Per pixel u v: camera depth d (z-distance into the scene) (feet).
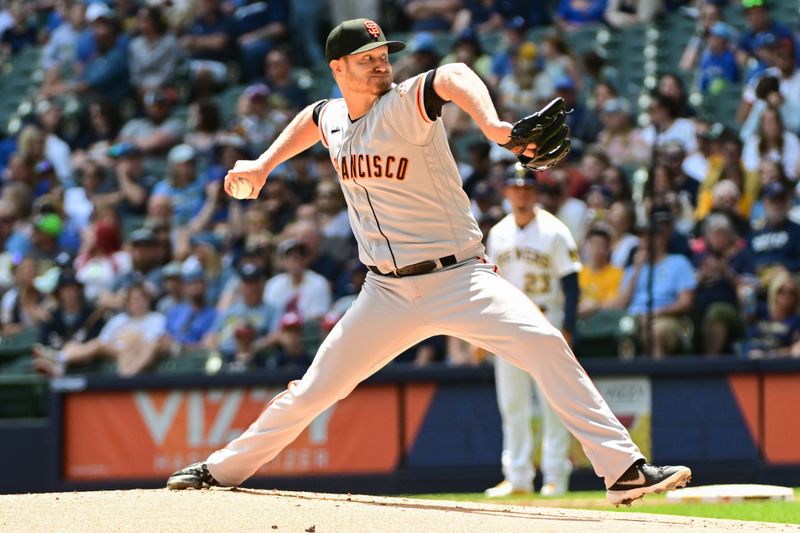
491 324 62.54
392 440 119.14
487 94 58.34
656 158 140.67
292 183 164.66
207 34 205.26
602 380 115.24
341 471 119.96
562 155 57.47
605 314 133.49
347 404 120.16
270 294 146.20
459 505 67.15
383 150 61.72
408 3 198.08
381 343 64.80
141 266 159.63
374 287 64.90
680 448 114.21
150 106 193.16
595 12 191.31
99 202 176.76
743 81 170.30
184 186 175.63
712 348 126.72
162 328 150.20
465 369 117.70
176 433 123.65
